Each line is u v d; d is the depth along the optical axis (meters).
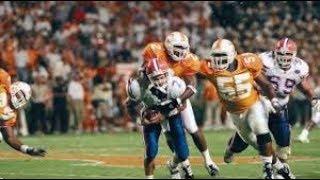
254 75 24.67
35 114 54.69
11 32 59.69
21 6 63.25
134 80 24.08
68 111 55.88
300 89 27.03
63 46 59.41
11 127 28.64
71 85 55.44
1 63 52.38
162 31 64.69
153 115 23.19
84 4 65.00
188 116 26.05
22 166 29.80
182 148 24.14
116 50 60.50
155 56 25.84
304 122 59.12
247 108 24.59
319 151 36.56
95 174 26.58
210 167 26.14
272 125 25.73
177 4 68.00
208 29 63.22
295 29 62.06
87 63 59.00
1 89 28.44
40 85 54.59
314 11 63.62
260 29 61.56
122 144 43.97
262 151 24.31
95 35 61.41
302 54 58.72
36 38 58.81
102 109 57.19
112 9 66.12
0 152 37.19
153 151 23.53
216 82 24.86
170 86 23.70
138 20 65.50
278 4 63.22
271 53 26.88
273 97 24.69
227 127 57.84
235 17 62.34
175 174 25.33
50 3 64.19
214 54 24.50
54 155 35.53
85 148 40.97
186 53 25.41
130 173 26.89
